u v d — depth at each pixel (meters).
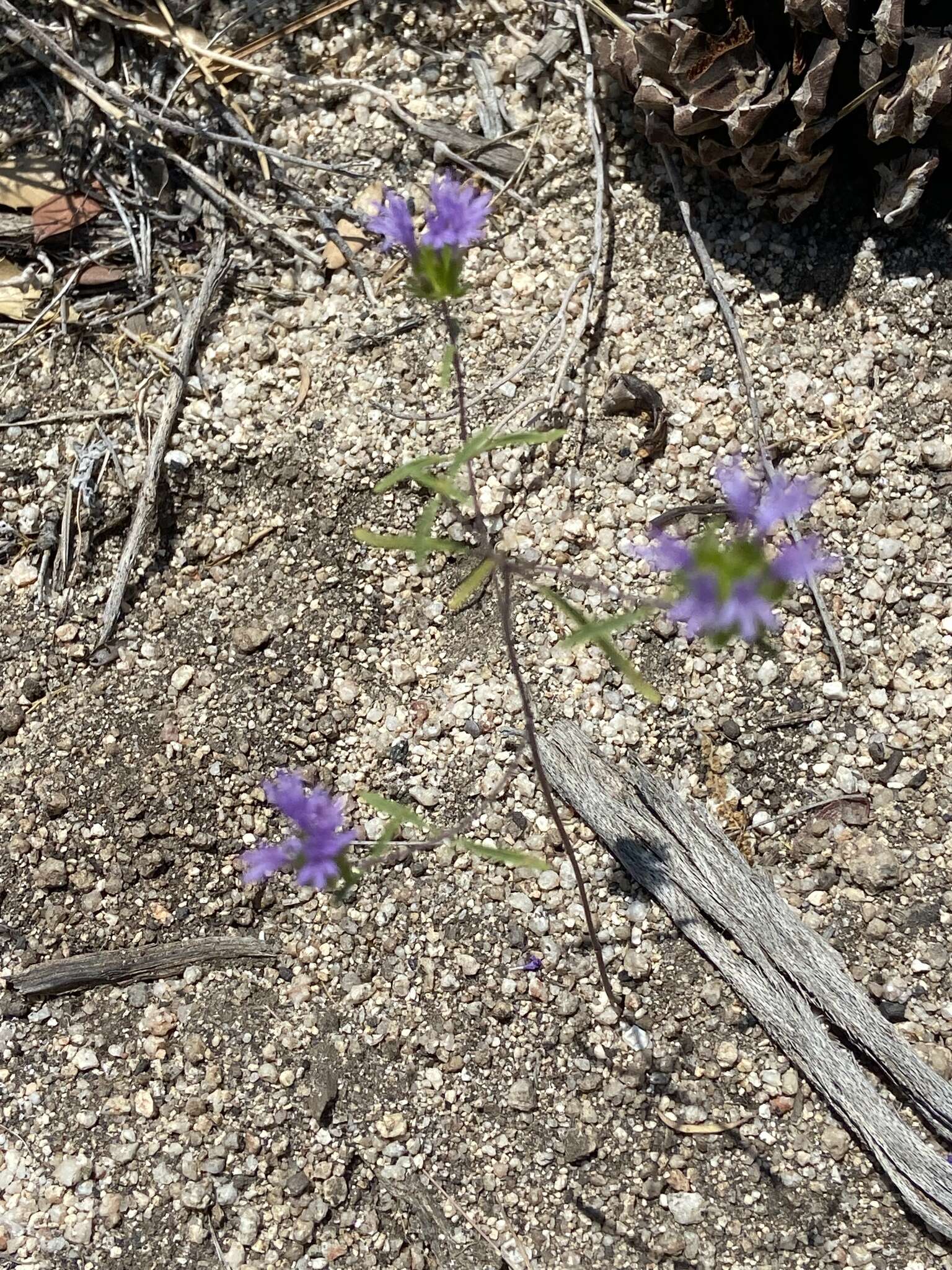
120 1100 0.34
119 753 0.36
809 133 0.35
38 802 0.36
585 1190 0.33
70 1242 0.33
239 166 0.41
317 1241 0.33
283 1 0.42
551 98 0.41
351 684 0.37
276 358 0.40
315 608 0.37
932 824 0.34
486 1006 0.34
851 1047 0.32
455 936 0.35
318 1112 0.33
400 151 0.41
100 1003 0.35
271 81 0.42
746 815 0.35
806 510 0.37
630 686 0.36
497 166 0.41
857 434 0.37
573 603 0.37
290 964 0.35
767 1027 0.33
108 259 0.41
